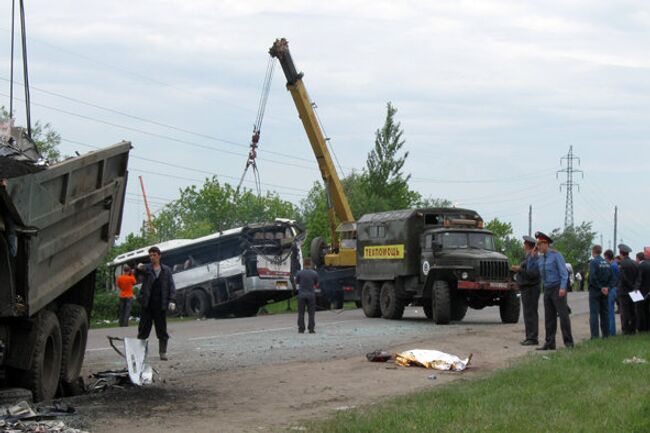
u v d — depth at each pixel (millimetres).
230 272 44312
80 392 14391
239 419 10977
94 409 11609
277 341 23234
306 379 14984
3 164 11344
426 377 15195
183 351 20562
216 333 26922
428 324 29578
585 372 14312
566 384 12992
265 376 15406
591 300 21828
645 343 19234
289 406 12086
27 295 11633
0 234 11109
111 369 17203
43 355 12547
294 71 44312
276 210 84250
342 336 24672
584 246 99125
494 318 33969
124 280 35062
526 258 21250
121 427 10320
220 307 45000
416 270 31359
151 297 18109
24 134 13758
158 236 72125
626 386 12719
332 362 17672
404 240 31453
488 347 20625
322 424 10062
